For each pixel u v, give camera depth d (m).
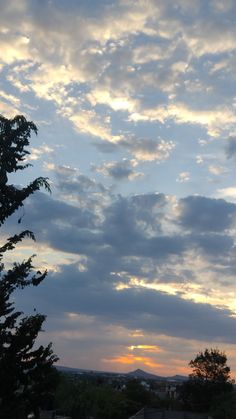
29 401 17.14
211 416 69.38
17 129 18.38
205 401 100.00
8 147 18.14
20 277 17.30
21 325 17.12
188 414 66.50
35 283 17.70
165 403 100.00
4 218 18.16
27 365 16.95
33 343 17.25
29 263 17.53
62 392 60.56
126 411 73.62
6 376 16.38
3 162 17.97
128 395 97.19
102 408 64.94
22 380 16.98
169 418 66.62
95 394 64.31
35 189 18.47
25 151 18.69
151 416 66.44
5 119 18.44
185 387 104.56
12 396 16.81
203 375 103.75
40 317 17.47
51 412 52.78
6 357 16.59
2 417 16.50
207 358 104.62
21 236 18.17
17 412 16.70
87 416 62.41
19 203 18.25
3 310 16.83
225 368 103.88
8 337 16.81
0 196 17.94
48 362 17.36
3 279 17.16
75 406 61.31
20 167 18.48
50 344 19.12
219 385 101.69
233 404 80.25
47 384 17.33
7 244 17.95
